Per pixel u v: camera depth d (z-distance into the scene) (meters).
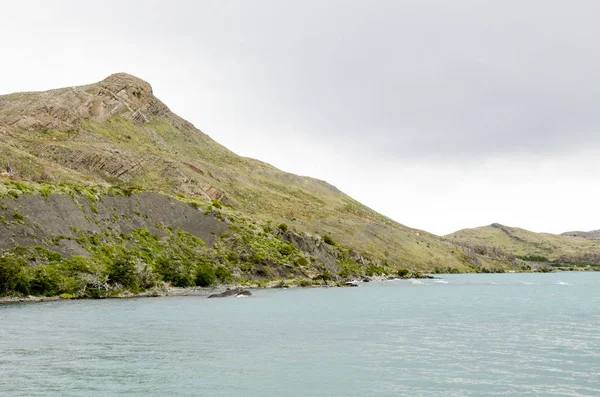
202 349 32.28
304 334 39.28
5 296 67.81
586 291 106.88
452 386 23.16
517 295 92.00
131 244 98.62
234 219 133.38
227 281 103.06
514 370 26.34
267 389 22.72
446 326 44.50
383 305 67.56
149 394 21.89
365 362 28.41
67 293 73.00
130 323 45.66
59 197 94.75
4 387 22.78
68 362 28.17
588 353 31.03
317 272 131.75
